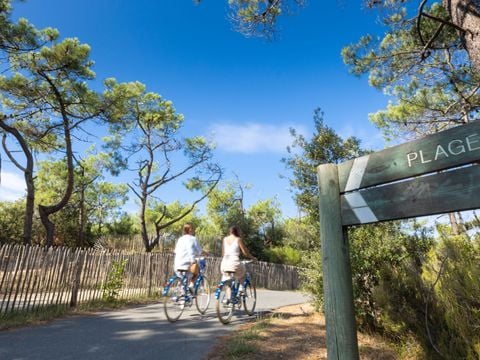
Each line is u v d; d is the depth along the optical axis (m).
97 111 17.23
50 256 7.61
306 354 4.38
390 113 10.61
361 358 4.47
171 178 24.25
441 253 4.13
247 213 32.22
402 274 4.58
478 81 7.56
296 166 12.79
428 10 8.27
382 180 2.72
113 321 6.34
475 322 3.44
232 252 6.71
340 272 2.82
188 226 7.23
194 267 6.91
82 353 4.25
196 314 7.14
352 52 9.18
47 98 16.89
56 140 19.06
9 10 13.55
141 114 22.48
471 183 2.26
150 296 10.80
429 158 2.49
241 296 6.98
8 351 4.30
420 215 2.46
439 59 8.34
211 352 4.38
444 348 3.66
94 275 8.91
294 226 25.94
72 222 28.09
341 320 2.73
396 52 8.62
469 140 2.32
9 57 14.99
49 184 29.23
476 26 4.98
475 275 3.49
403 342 4.67
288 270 21.62
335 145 12.51
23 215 25.73
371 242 5.84
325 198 3.02
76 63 15.32
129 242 28.36
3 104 16.69
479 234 4.41
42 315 6.62
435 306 3.97
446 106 9.20
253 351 4.38
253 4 8.23
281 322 6.21
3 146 16.47
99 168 28.83
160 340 4.93
